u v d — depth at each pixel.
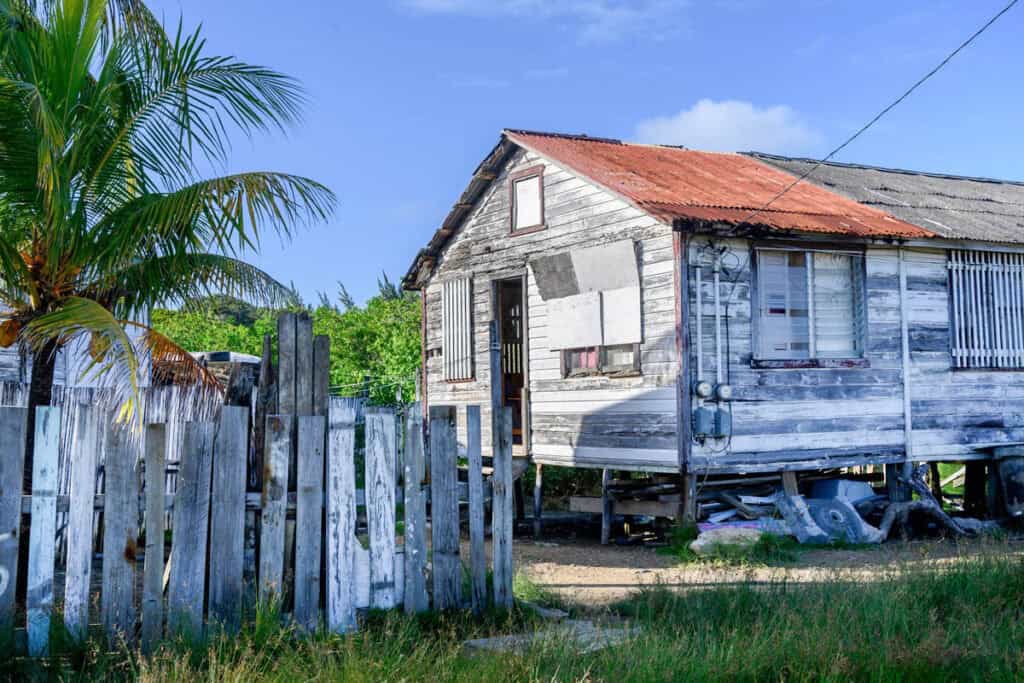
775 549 12.04
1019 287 16.08
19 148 8.21
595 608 8.45
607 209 14.61
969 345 15.53
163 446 6.36
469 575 7.85
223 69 9.01
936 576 8.30
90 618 6.45
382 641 6.38
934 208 16.91
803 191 16.41
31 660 5.84
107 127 8.73
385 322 29.53
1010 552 10.02
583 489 19.30
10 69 8.27
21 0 8.70
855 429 14.42
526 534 15.41
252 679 5.49
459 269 18.06
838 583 7.99
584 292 14.98
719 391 13.27
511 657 5.99
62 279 8.53
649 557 12.55
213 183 8.41
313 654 5.77
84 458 6.17
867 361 14.57
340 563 6.99
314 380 7.36
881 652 6.13
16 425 6.05
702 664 5.90
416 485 7.43
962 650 6.27
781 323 14.00
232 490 6.61
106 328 7.38
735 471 13.41
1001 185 21.55
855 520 13.20
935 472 16.83
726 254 13.59
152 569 6.27
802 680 5.75
